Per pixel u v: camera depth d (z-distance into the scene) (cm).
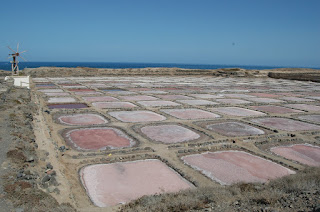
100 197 905
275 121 2089
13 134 1223
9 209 676
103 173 1095
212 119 2058
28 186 807
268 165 1241
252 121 2062
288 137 1672
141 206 757
